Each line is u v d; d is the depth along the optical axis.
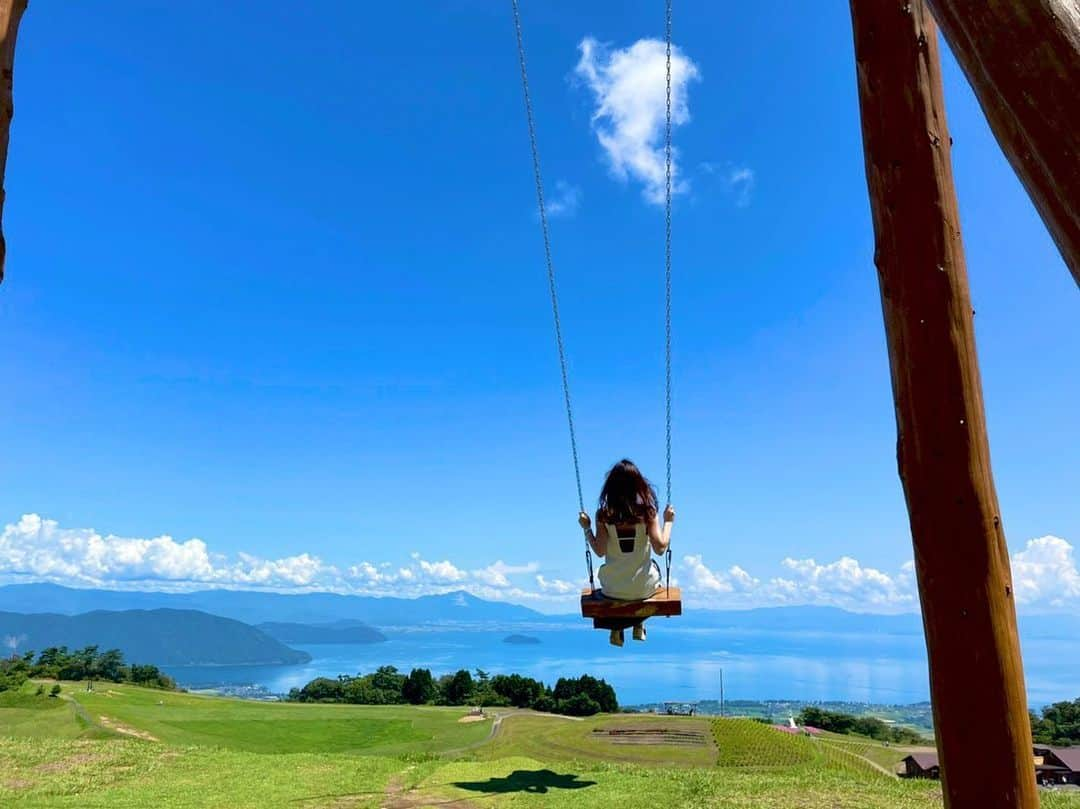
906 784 7.21
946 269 3.13
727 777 7.60
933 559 2.98
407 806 6.32
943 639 2.92
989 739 2.81
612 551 6.19
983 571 2.92
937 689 2.93
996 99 1.73
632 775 7.68
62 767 7.82
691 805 6.30
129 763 8.02
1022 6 1.66
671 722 36.72
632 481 6.18
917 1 3.32
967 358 3.09
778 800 6.48
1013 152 1.73
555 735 40.50
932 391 3.06
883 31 3.30
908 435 3.11
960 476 2.98
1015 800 2.76
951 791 2.86
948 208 3.19
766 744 27.25
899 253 3.19
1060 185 1.60
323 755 8.77
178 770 7.75
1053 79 1.61
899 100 3.25
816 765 9.63
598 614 6.29
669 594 6.29
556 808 6.23
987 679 2.84
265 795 6.68
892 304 3.21
